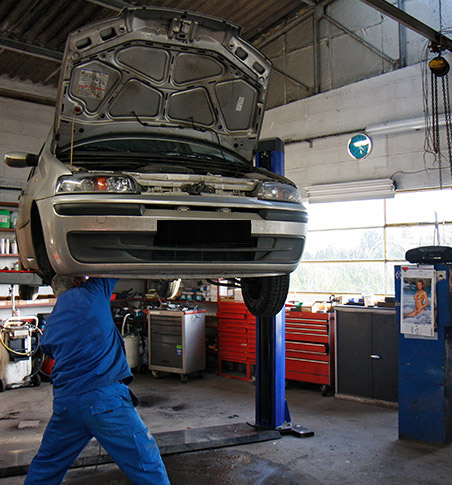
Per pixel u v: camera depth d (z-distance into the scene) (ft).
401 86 19.98
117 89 10.02
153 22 9.30
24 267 12.51
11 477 10.87
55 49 21.50
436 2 19.26
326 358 18.40
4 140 23.30
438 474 11.03
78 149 10.36
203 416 15.99
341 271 22.82
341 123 21.84
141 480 7.41
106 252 8.05
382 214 21.52
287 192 9.41
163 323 21.47
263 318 14.02
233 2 21.79
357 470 11.25
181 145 11.20
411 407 13.30
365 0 14.23
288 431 13.80
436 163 18.93
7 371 19.79
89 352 7.65
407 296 13.38
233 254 8.88
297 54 23.95
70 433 7.68
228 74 10.52
